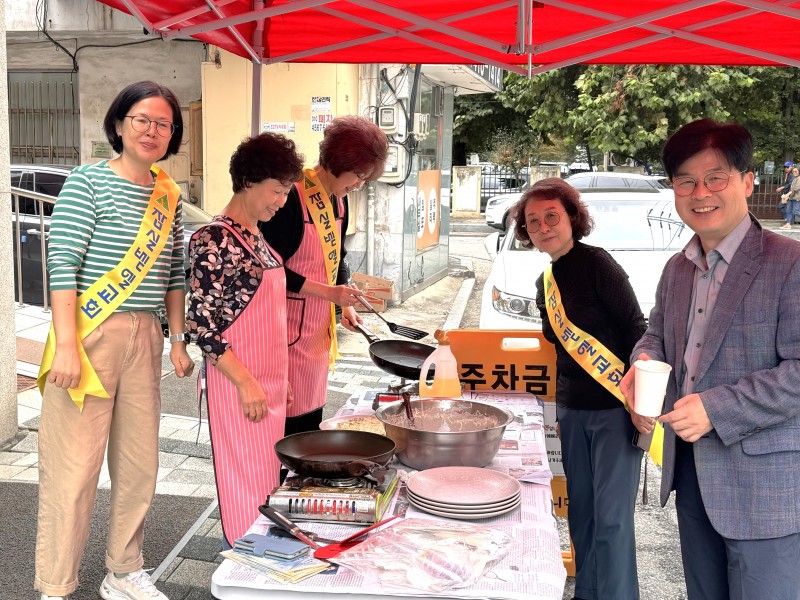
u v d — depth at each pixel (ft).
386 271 35.37
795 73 69.51
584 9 10.86
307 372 11.34
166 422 19.62
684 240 23.77
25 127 42.29
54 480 10.08
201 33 11.87
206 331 8.89
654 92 57.26
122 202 9.91
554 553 6.48
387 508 7.38
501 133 92.17
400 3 11.64
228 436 9.18
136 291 10.10
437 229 43.27
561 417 11.12
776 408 7.09
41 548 10.22
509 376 12.16
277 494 7.18
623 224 24.57
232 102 31.50
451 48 13.48
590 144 64.75
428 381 10.32
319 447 7.97
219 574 6.15
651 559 13.82
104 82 38.88
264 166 8.87
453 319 33.73
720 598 8.36
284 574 6.07
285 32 13.75
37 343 24.03
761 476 7.38
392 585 5.97
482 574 6.11
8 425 17.43
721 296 7.57
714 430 7.55
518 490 7.34
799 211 72.08
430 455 7.98
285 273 10.55
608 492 10.59
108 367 10.06
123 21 35.78
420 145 37.76
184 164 37.24
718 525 7.55
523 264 23.40
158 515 14.52
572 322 10.51
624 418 10.53
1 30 16.28
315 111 31.07
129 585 10.92
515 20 12.44
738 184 7.48
